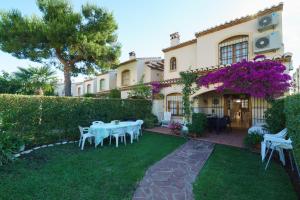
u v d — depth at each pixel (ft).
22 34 50.39
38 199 13.44
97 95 85.56
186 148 27.99
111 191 14.76
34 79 53.11
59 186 15.38
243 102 47.70
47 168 19.24
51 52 56.75
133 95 57.93
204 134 37.40
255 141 25.88
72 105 33.19
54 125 30.76
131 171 18.72
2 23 50.06
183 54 53.26
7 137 21.27
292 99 16.30
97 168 19.45
